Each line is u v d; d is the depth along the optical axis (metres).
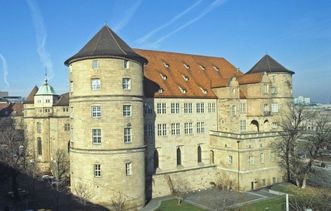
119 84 59.91
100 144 59.66
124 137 60.56
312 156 80.31
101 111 59.59
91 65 59.75
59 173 77.50
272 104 88.69
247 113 87.56
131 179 61.12
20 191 68.25
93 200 59.78
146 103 72.12
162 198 70.50
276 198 69.62
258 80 85.62
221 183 79.31
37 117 96.19
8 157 78.62
